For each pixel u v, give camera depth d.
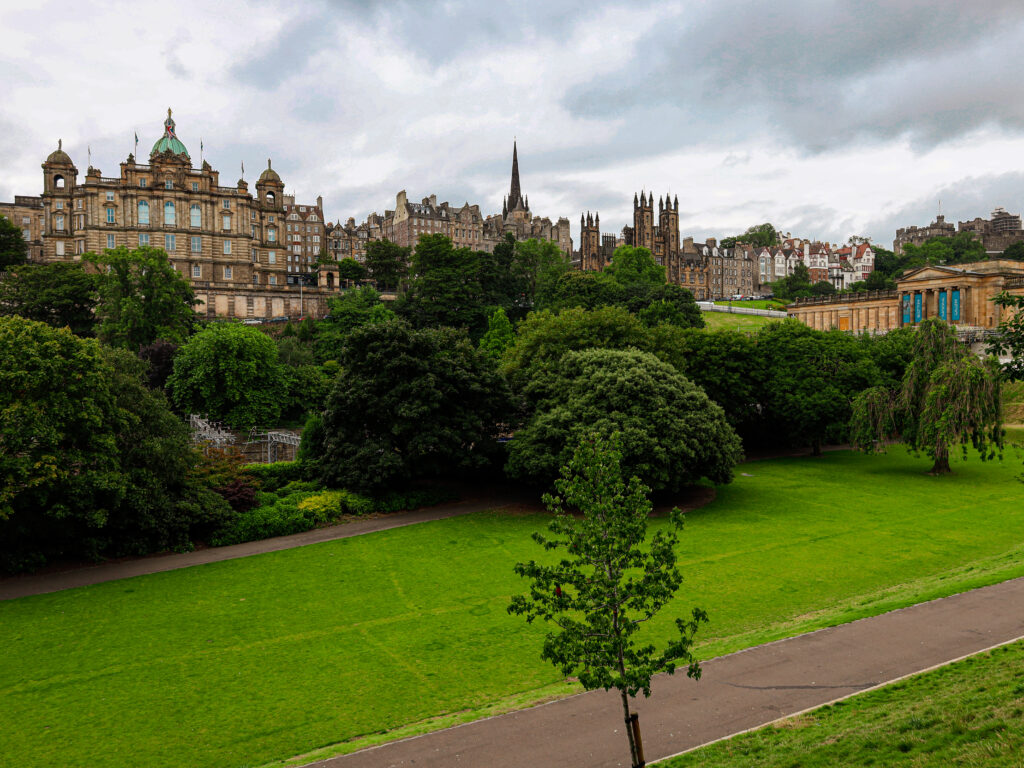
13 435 33.81
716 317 160.38
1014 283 116.88
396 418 49.28
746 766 15.95
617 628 16.20
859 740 16.30
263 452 67.56
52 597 33.53
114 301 89.81
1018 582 29.30
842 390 69.00
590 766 17.67
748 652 24.05
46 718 22.50
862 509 48.72
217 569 37.59
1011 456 67.88
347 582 35.34
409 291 130.38
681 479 48.19
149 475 39.72
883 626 25.50
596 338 64.31
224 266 141.38
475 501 51.88
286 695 23.77
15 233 137.25
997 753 13.91
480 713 21.12
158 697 23.80
